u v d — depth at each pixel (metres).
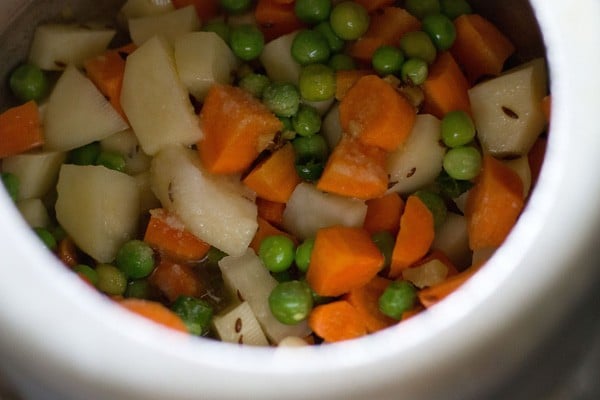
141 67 0.39
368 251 0.38
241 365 0.33
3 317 0.33
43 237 0.37
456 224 0.39
